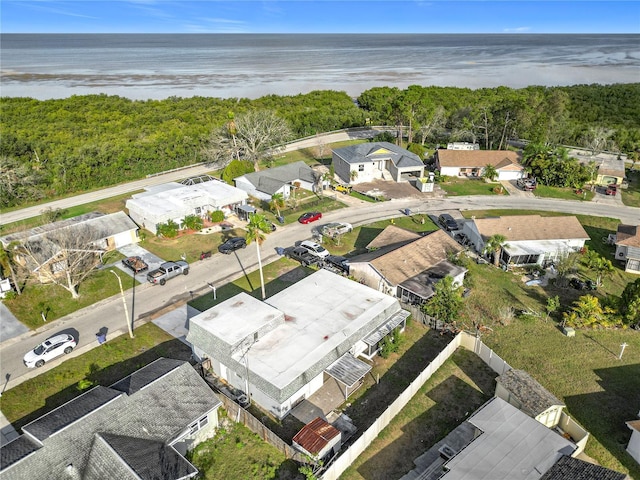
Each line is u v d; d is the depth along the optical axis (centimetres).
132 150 8362
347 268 4806
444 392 3322
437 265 4662
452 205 6888
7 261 4344
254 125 8575
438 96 13625
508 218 5506
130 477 2302
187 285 4688
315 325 3541
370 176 7894
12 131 9938
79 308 4284
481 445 2595
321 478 2525
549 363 3634
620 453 2842
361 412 3147
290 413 3088
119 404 2702
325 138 10819
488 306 4369
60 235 4534
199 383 3011
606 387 3388
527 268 5084
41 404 3169
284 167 7512
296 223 6169
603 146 9625
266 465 2723
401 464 2755
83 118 11412
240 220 6253
